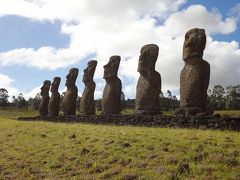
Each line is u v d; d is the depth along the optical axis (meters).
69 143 21.86
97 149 19.22
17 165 19.61
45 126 31.02
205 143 17.33
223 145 16.69
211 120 22.28
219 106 51.03
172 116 24.42
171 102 60.53
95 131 24.48
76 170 17.25
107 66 34.28
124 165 16.48
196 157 15.53
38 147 22.55
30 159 20.30
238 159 14.80
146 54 29.78
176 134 20.05
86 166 17.39
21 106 122.75
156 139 19.23
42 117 42.88
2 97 124.62
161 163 15.73
